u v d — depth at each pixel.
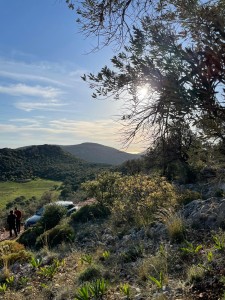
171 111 2.33
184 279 6.05
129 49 2.51
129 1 2.89
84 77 2.74
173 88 2.10
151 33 2.34
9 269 10.60
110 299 6.05
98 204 16.86
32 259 10.12
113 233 11.69
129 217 12.48
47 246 12.27
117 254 9.21
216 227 8.38
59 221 16.55
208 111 2.15
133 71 2.44
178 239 8.38
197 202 10.53
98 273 7.73
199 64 2.04
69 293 7.09
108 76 2.66
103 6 2.98
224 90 2.04
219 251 6.67
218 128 2.26
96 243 11.19
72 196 36.12
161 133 2.78
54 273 8.91
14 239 17.38
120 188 13.78
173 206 11.51
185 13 2.26
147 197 12.00
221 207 8.81
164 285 5.94
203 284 5.45
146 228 10.12
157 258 7.32
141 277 6.80
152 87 2.27
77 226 15.29
